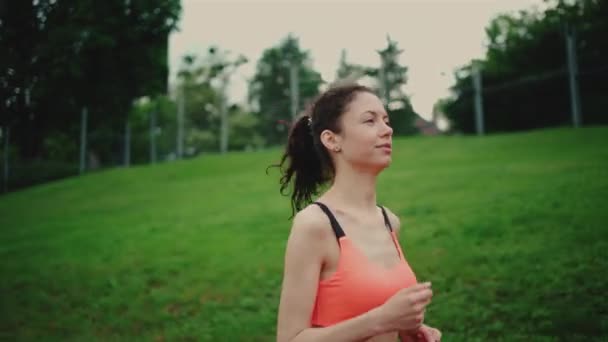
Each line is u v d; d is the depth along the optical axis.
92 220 14.53
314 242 1.97
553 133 19.25
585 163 12.78
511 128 30.66
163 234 11.62
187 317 7.12
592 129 18.81
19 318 7.52
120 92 7.92
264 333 6.34
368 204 2.17
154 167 25.06
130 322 7.14
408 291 1.74
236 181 18.67
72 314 7.58
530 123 29.95
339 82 2.29
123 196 18.55
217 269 8.70
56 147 37.84
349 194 2.14
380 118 2.15
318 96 2.33
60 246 11.45
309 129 2.48
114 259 10.00
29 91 6.63
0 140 25.11
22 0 6.29
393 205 11.36
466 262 7.34
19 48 6.45
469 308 6.05
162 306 7.59
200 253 9.72
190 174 22.17
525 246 7.49
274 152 25.39
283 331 1.94
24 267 9.93
